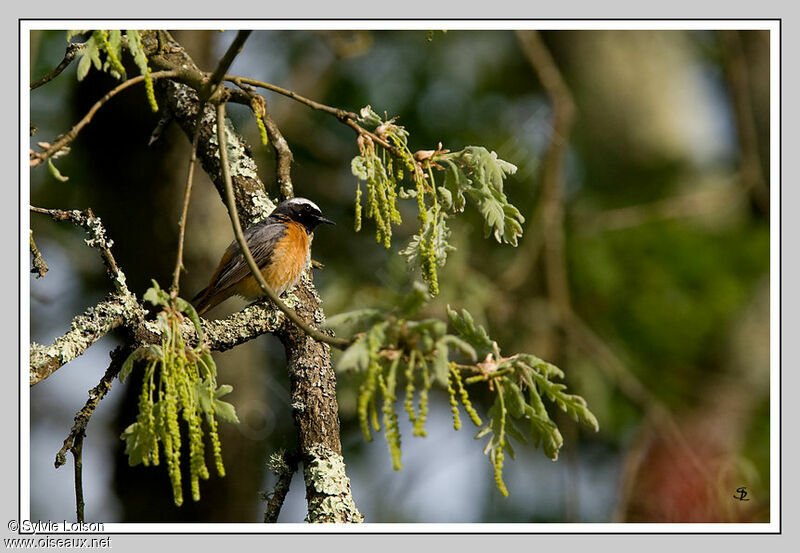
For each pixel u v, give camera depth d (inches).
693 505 451.8
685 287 524.4
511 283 498.6
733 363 513.7
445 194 255.9
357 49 513.0
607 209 569.3
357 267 517.0
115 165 458.6
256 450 458.3
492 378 208.1
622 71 650.8
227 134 340.5
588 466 524.4
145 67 231.9
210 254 456.4
